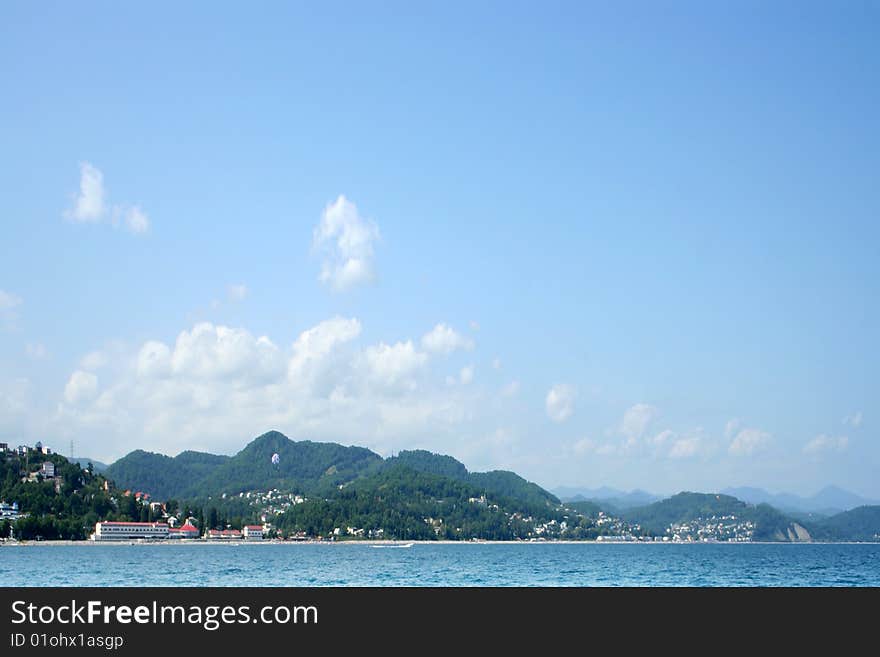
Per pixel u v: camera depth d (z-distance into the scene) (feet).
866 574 631.97
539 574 604.49
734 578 573.33
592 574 609.42
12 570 590.55
